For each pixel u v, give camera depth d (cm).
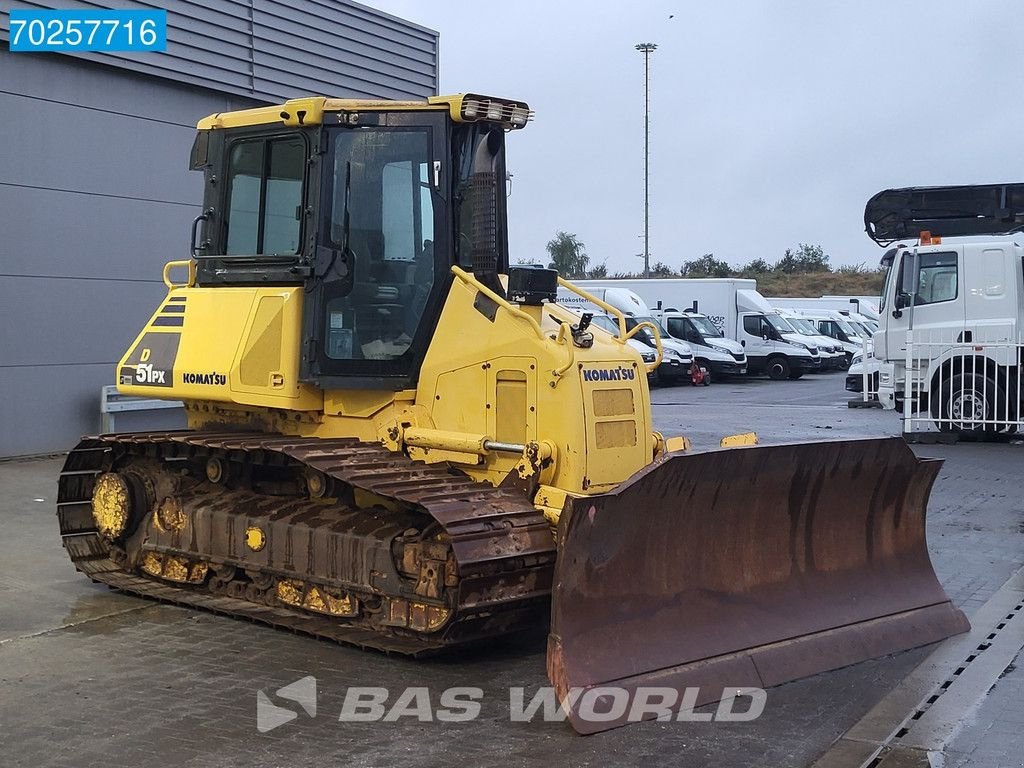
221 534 774
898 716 589
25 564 901
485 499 650
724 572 656
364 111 722
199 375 789
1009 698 619
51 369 1427
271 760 526
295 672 650
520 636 724
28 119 1387
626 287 3853
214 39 1586
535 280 686
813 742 553
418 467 696
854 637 688
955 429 1752
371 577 679
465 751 538
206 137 797
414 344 724
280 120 748
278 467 787
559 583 585
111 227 1492
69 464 862
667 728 568
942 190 1892
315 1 1750
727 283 3716
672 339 3334
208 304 799
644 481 601
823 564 709
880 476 727
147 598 808
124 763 521
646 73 6162
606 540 599
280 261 753
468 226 729
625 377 704
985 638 732
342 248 729
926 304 1778
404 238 725
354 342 729
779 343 3681
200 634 724
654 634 616
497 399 694
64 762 522
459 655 685
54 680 634
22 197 1385
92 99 1459
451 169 720
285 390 743
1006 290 1734
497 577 631
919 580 759
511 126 741
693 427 1917
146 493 838
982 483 1332
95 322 1478
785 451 658
